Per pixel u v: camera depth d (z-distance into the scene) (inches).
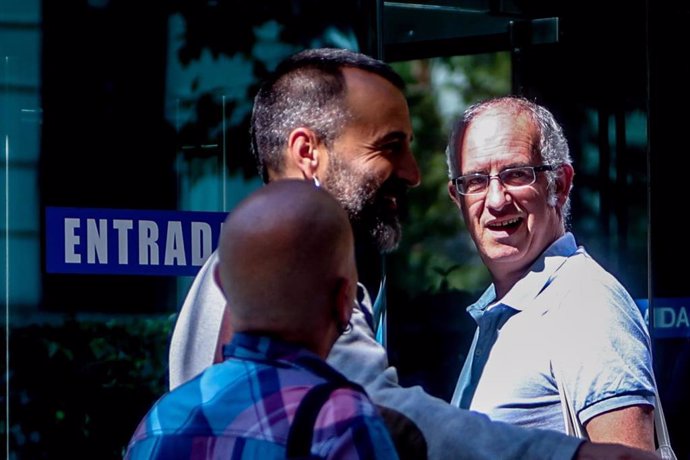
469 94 393.1
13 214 206.2
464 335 345.1
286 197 124.3
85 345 210.1
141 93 216.4
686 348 285.0
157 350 215.3
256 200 124.9
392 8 289.9
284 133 155.7
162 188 217.5
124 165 214.5
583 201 283.7
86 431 209.6
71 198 210.5
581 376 179.0
